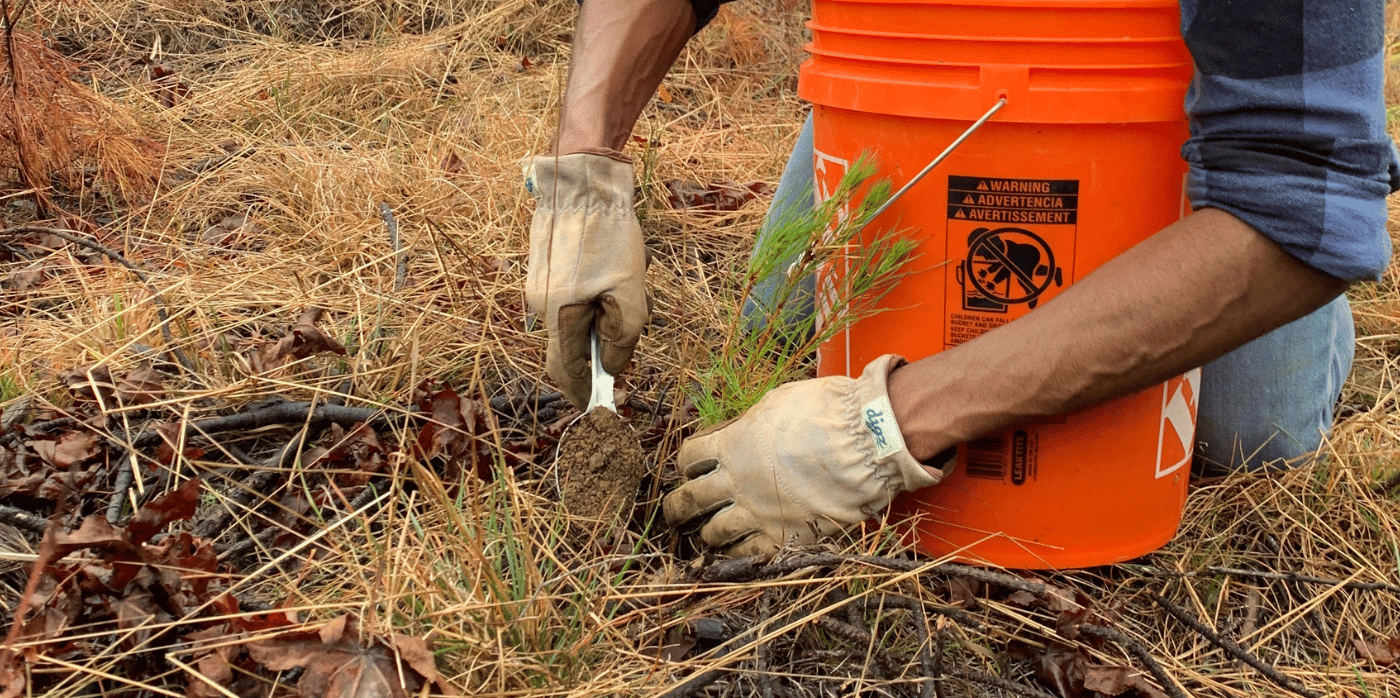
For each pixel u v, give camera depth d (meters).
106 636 1.25
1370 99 1.21
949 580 1.56
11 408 1.71
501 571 1.40
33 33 2.90
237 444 1.73
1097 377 1.34
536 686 1.26
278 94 3.46
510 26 4.29
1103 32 1.32
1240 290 1.26
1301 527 1.73
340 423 1.75
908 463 1.41
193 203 2.79
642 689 1.28
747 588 1.41
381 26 4.25
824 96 1.53
